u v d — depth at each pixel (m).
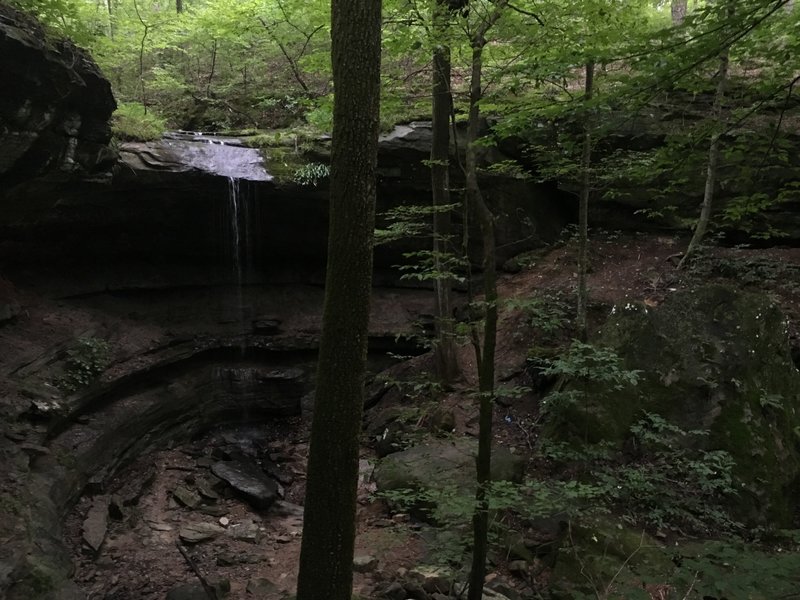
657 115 10.54
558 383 7.60
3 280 8.16
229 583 5.30
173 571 5.57
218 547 6.12
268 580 5.40
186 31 12.85
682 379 6.66
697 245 9.70
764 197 5.06
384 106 7.41
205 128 12.81
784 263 9.34
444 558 4.87
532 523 5.95
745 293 7.14
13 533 4.74
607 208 11.41
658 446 6.28
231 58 14.05
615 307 7.54
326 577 3.17
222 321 10.24
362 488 7.28
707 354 6.73
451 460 6.90
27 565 4.45
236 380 10.00
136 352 8.59
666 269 9.95
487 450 4.00
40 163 6.90
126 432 7.54
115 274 9.60
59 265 9.03
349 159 3.02
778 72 4.42
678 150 4.68
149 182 8.95
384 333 10.55
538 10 5.27
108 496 6.56
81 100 6.93
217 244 10.12
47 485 5.70
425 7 5.84
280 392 10.21
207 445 8.89
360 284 3.09
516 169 7.25
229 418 9.84
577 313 8.61
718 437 6.25
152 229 9.61
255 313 10.63
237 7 10.09
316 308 11.01
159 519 6.55
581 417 6.60
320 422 3.13
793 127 9.23
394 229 6.11
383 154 10.15
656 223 11.14
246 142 10.56
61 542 5.20
